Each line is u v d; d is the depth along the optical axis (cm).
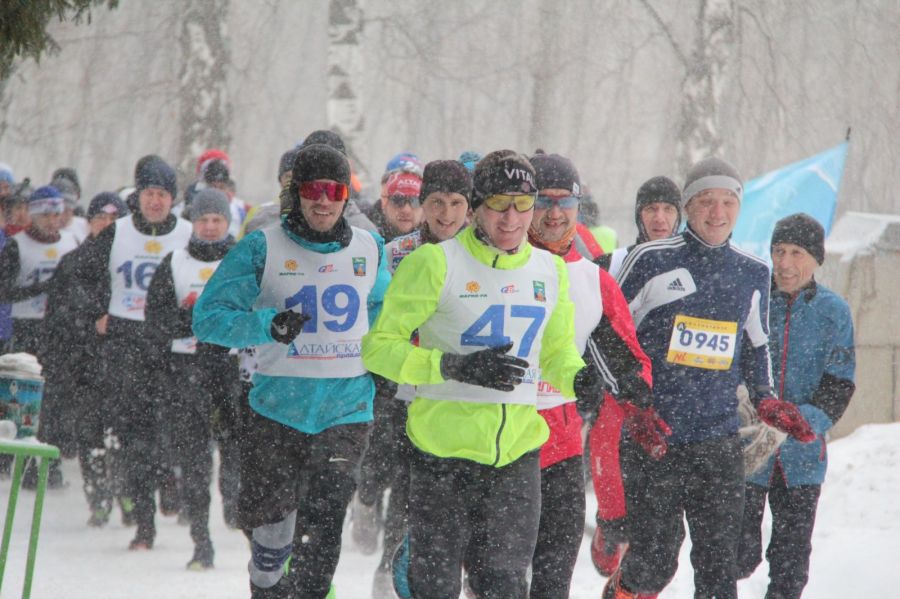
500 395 1666
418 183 2727
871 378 3662
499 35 9438
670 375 1950
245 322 1734
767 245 3622
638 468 1956
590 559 2723
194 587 2425
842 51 8475
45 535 2941
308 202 1819
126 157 9906
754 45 7881
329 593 1856
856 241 3753
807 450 2112
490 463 1661
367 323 1884
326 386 1850
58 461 3584
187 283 2850
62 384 3469
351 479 1834
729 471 1939
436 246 1688
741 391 2209
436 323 1689
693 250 1962
